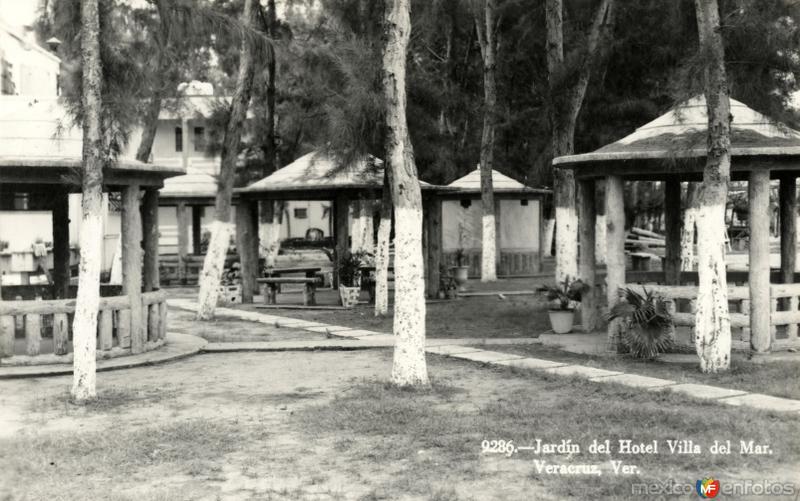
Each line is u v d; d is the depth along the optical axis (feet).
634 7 69.26
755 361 37.93
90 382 32.27
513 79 97.35
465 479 21.34
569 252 60.23
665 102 73.26
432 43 101.96
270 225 88.33
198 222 115.96
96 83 32.45
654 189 111.75
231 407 30.86
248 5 60.34
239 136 60.85
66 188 47.29
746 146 38.68
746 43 37.32
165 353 43.06
